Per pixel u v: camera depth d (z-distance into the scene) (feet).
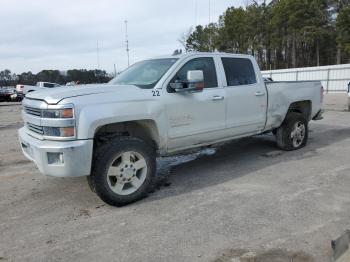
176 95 17.66
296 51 211.82
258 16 205.87
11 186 19.33
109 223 14.19
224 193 16.99
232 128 20.57
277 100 23.20
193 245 12.19
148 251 11.94
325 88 114.52
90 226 13.99
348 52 156.97
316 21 176.86
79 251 12.14
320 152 24.49
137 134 17.80
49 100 14.83
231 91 20.27
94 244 12.57
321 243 12.02
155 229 13.50
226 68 20.56
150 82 17.72
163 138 17.31
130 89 16.47
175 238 12.73
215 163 22.53
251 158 23.35
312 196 16.21
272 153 24.39
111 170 15.40
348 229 12.93
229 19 213.66
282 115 23.70
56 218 14.89
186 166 22.11
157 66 18.92
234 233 12.92
